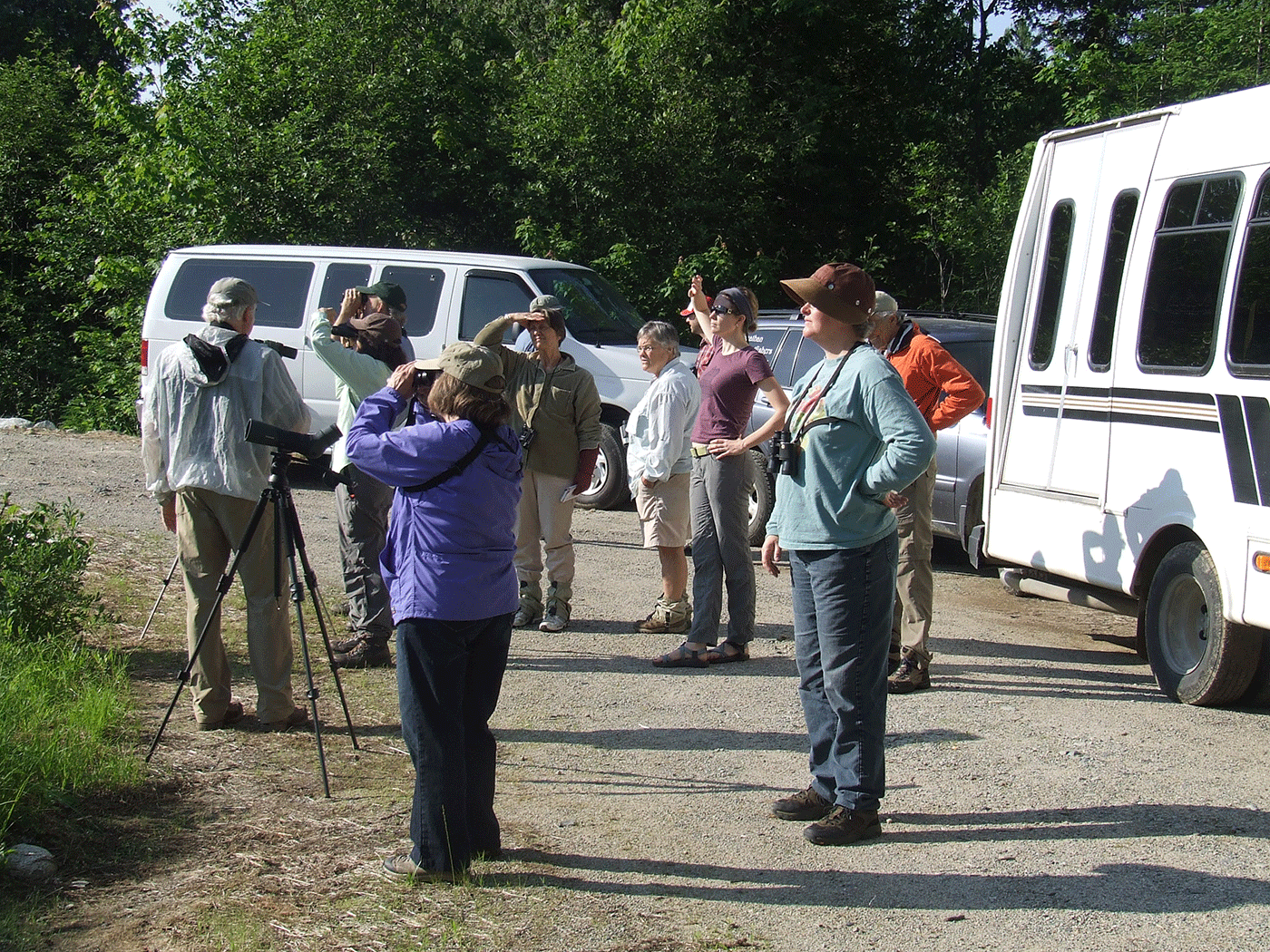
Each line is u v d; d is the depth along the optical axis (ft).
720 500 21.57
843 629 13.99
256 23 60.08
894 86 68.64
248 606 17.58
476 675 13.23
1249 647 19.08
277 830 14.19
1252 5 48.62
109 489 38.70
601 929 12.09
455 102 59.36
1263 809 15.40
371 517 21.06
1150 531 20.45
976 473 29.04
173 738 17.07
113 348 63.57
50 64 81.71
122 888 12.60
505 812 15.24
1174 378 20.08
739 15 60.03
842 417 13.69
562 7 76.84
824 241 68.13
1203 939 11.97
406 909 12.36
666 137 56.39
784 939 12.00
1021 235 24.13
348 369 19.80
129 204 60.49
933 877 13.42
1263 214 18.83
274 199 56.59
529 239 55.06
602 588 28.19
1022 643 24.49
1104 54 52.85
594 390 23.79
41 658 18.30
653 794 15.92
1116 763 17.17
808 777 16.61
